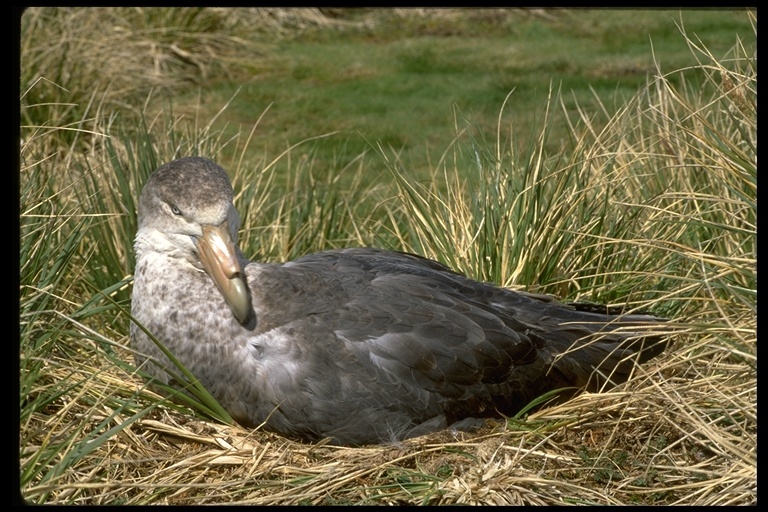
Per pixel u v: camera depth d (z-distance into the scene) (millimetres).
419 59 20734
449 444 7684
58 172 11617
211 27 20859
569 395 8438
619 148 10500
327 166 15555
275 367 7695
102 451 7492
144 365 8078
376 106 18156
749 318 7902
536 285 9773
